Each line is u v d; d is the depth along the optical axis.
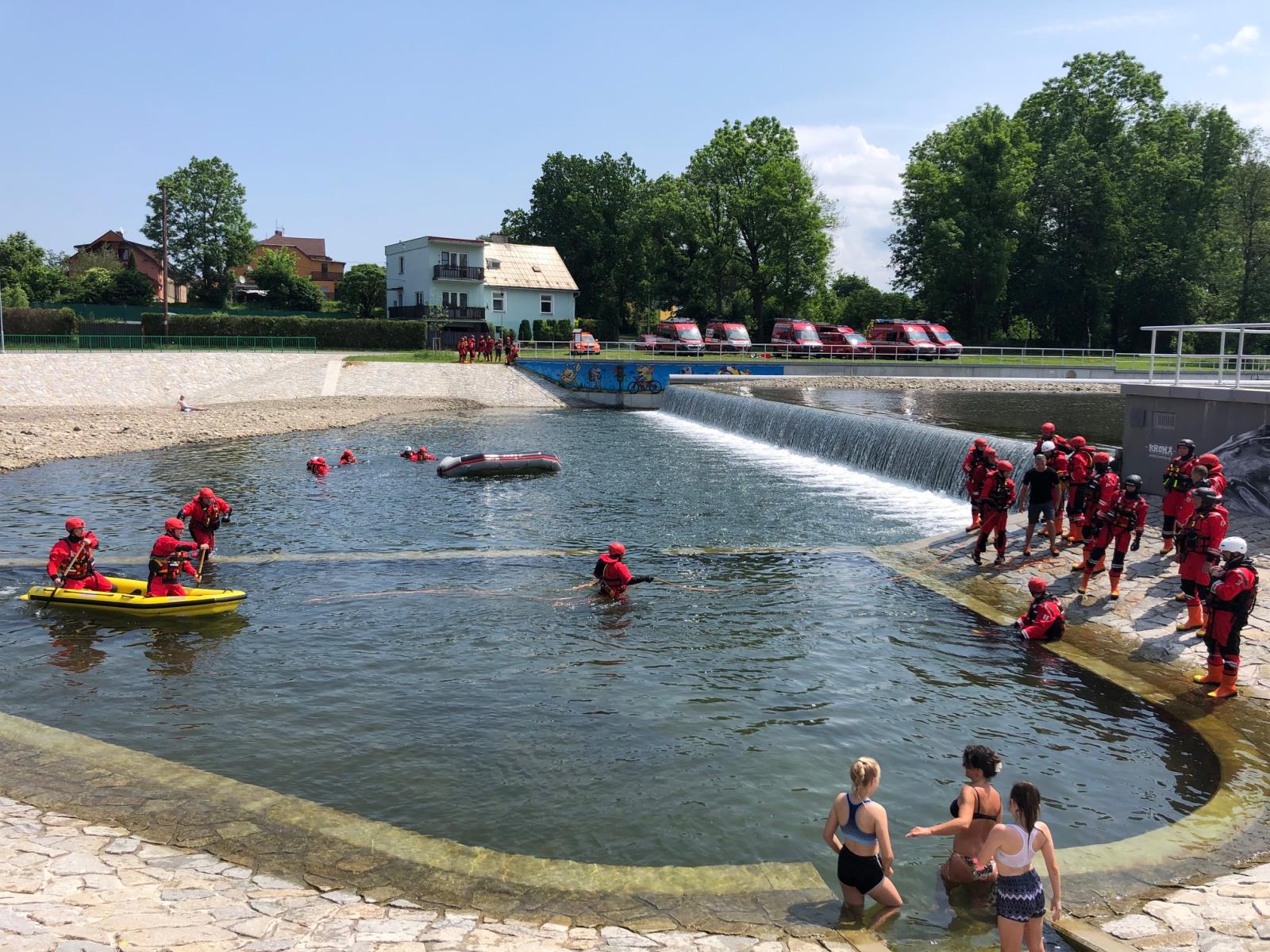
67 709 10.52
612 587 14.54
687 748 9.51
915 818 8.11
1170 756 9.29
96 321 64.19
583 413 48.09
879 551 17.41
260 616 13.88
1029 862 5.89
